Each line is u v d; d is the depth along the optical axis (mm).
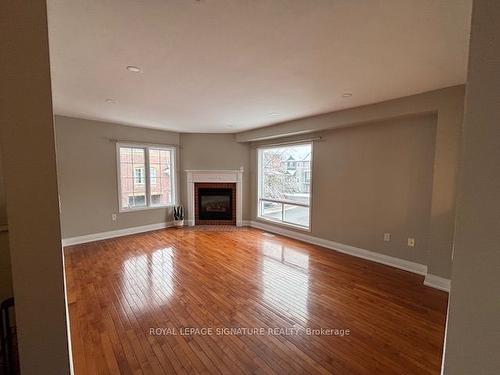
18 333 825
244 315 2393
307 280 3143
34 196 812
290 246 4539
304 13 1464
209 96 3092
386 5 1384
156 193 5789
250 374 1716
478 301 465
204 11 1446
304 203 4988
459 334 491
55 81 2553
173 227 5957
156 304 2580
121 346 1981
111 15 1478
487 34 429
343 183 4176
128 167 5301
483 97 439
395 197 3553
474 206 460
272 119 4477
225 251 4246
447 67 2227
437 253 2947
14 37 764
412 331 2162
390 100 3240
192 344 2002
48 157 823
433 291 2867
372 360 1838
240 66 2205
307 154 4883
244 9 1427
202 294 2783
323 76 2443
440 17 1489
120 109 3768
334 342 2025
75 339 2059
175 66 2197
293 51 1931
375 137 3729
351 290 2887
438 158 2898
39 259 833
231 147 6098
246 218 6223
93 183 4742
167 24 1576
